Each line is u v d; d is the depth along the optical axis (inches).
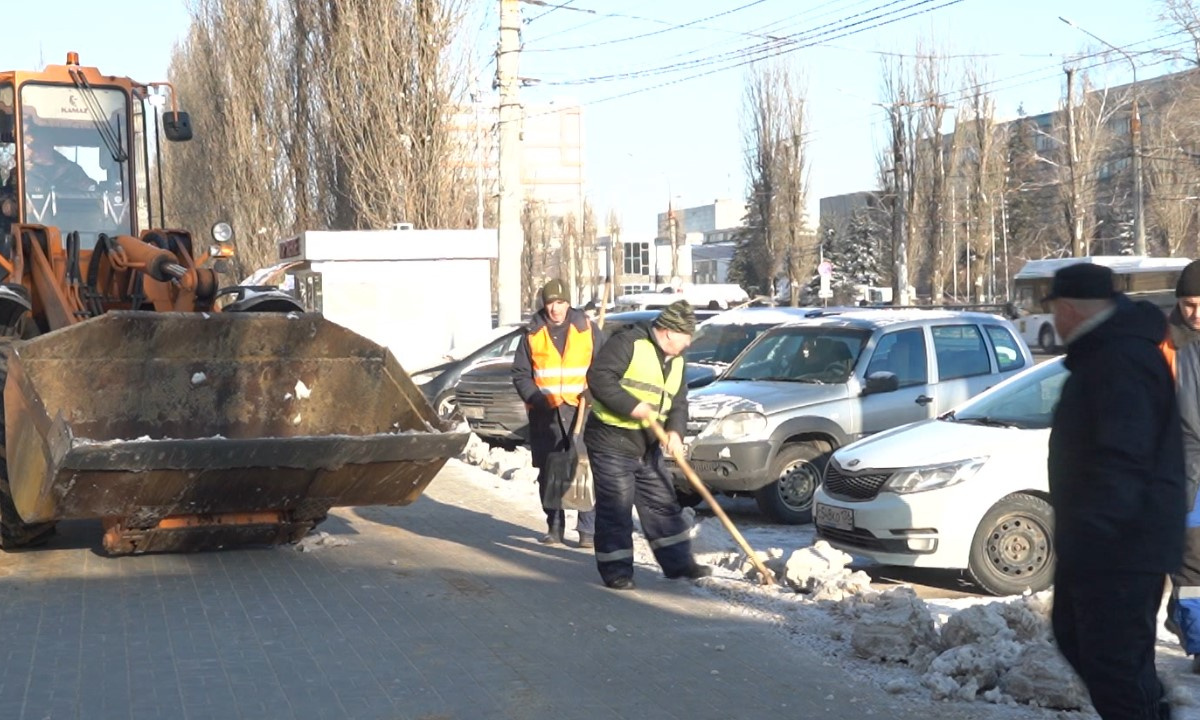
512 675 263.0
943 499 353.4
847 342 502.6
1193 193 2276.1
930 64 2411.4
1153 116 2082.9
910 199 2465.6
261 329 370.3
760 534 454.6
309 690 251.8
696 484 343.6
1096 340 185.3
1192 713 236.2
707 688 254.5
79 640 287.9
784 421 471.5
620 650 282.5
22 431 346.6
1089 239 2239.2
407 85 1138.0
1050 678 241.0
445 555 394.0
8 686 252.5
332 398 386.3
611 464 344.2
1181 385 249.0
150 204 468.4
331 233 1026.7
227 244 451.2
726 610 320.2
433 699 246.7
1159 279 1669.5
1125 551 181.0
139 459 331.6
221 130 1488.7
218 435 371.9
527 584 351.6
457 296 1046.4
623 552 343.9
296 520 382.9
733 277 3472.0
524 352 403.5
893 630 272.5
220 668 266.5
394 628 300.8
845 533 373.7
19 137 450.3
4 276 442.0
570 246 3873.0
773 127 2677.2
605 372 338.0
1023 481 355.6
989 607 282.0
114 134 461.4
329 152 1187.3
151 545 369.4
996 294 3235.7
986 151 2721.5
